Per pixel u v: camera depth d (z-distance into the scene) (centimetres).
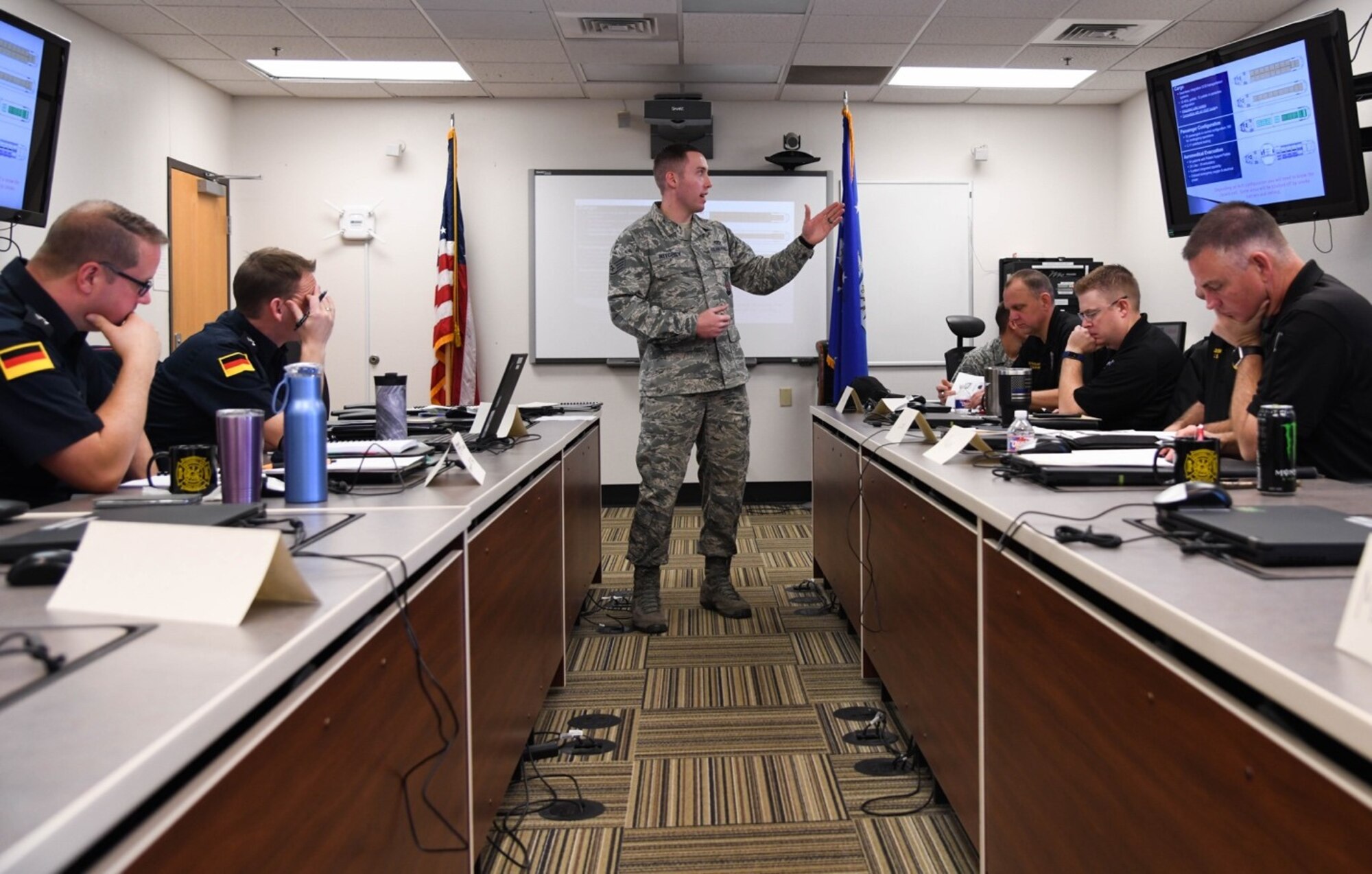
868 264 543
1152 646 82
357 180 529
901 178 542
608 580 369
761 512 527
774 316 541
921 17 409
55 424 142
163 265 452
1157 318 511
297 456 132
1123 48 449
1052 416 258
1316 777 58
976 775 139
